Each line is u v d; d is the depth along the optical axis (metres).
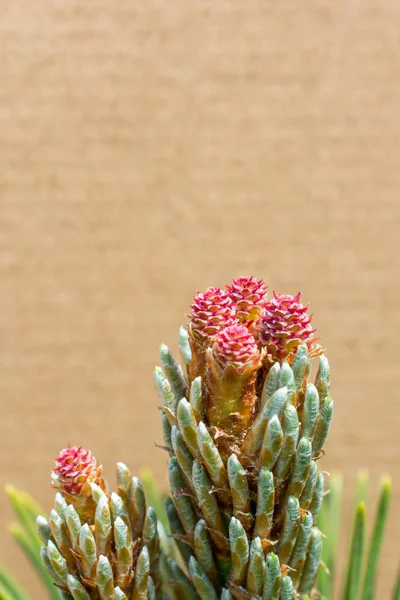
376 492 0.64
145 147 0.63
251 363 0.22
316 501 0.23
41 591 0.65
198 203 0.63
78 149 0.63
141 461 0.65
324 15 0.62
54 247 0.63
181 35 0.62
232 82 0.62
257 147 0.63
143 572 0.23
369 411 0.64
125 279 0.64
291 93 0.62
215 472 0.22
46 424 0.65
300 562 0.23
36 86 0.62
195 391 0.22
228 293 0.23
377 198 0.63
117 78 0.62
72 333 0.64
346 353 0.64
